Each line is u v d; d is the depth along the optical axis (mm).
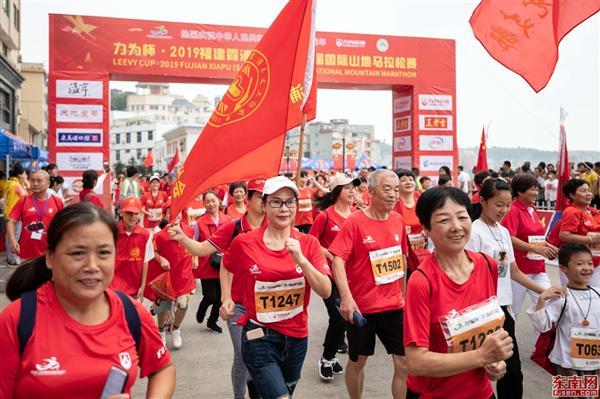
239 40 14328
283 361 3656
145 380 5543
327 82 15234
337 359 6133
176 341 6570
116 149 104375
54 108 13430
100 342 2023
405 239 4770
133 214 5508
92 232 2006
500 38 5457
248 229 4723
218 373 5703
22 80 28656
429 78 16109
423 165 16234
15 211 7227
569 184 6281
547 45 5285
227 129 4418
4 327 1925
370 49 15516
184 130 67938
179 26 13969
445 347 2566
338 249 4387
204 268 7070
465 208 2639
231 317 4250
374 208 4613
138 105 125875
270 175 4371
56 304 2025
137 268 5605
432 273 2607
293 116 4457
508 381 4074
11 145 15711
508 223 5508
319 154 87750
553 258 5207
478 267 2693
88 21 13492
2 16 27125
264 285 3621
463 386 2602
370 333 4352
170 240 6383
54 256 2018
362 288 4441
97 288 2018
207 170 4422
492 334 2342
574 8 5273
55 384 1912
